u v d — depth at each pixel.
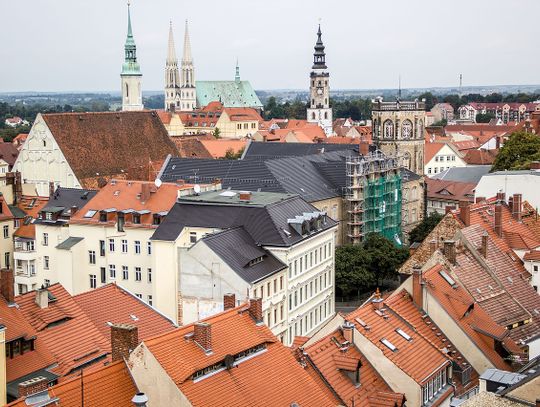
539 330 100.12
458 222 107.88
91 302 92.19
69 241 152.00
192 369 64.25
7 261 166.62
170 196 149.25
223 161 189.88
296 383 70.62
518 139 187.38
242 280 114.81
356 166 190.88
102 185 174.38
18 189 179.50
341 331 80.94
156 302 134.38
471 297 94.81
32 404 57.66
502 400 58.81
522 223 120.25
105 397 61.84
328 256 145.25
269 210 131.12
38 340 78.56
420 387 76.94
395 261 163.88
